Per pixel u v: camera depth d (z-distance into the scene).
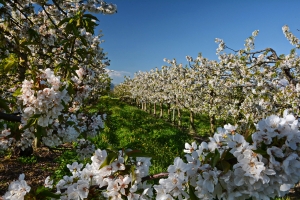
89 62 3.69
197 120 22.17
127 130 12.42
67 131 2.58
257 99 7.34
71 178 1.91
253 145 1.31
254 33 6.82
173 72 18.48
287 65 5.97
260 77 6.73
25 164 6.90
